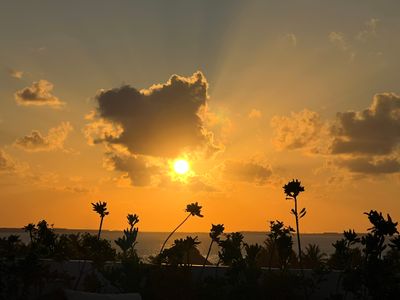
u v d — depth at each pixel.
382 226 10.84
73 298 9.38
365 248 11.06
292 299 12.02
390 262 10.92
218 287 12.35
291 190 12.27
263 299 12.03
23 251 13.75
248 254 13.05
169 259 13.28
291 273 12.52
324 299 11.73
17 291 11.71
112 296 9.69
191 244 13.41
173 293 12.40
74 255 14.23
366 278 10.72
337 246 11.83
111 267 13.53
